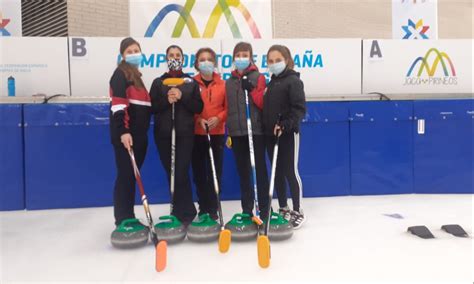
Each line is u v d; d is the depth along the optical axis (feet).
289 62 7.80
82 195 10.10
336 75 11.37
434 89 11.66
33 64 10.47
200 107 7.48
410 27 13.60
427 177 10.96
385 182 10.93
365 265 5.53
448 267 5.43
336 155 10.79
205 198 8.34
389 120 10.82
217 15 13.15
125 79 6.86
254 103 7.68
